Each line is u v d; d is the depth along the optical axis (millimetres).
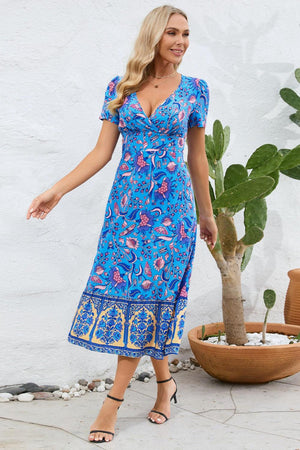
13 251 2977
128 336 2455
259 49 3744
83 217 3164
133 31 3285
